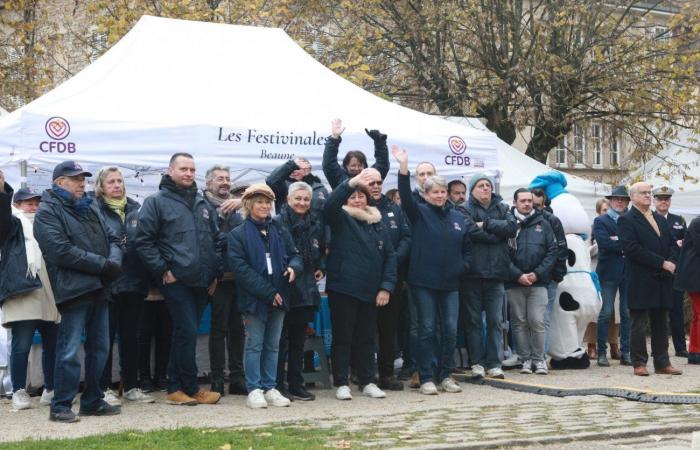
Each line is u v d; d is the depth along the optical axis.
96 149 9.42
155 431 6.76
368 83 21.83
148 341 9.21
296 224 8.53
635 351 10.57
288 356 8.80
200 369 10.06
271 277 8.26
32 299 8.22
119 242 7.77
